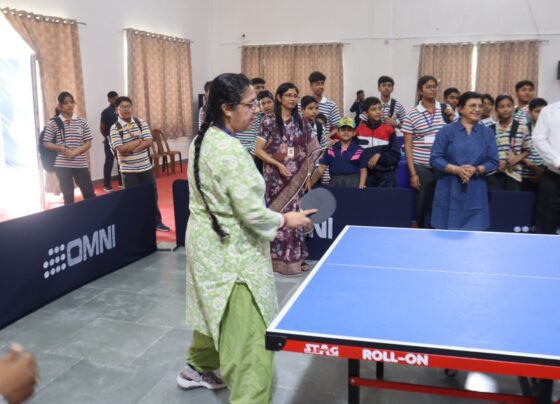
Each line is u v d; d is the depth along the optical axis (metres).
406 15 10.91
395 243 2.51
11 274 3.23
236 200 1.82
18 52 7.06
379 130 4.55
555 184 3.87
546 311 1.67
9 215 6.55
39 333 3.09
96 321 3.25
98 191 8.16
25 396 0.84
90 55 8.31
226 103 1.87
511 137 4.33
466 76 10.66
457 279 1.99
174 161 9.95
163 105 10.12
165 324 3.20
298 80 11.55
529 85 4.95
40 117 7.35
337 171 4.45
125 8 9.05
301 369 2.65
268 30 11.73
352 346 1.47
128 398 2.39
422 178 4.25
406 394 2.42
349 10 11.16
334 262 2.22
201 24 11.59
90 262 3.96
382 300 1.78
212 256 1.91
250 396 1.90
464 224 3.72
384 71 11.15
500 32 10.48
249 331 1.91
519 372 1.36
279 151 3.80
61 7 7.67
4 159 7.42
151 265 4.39
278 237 4.03
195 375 2.45
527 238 2.59
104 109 8.43
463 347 1.41
